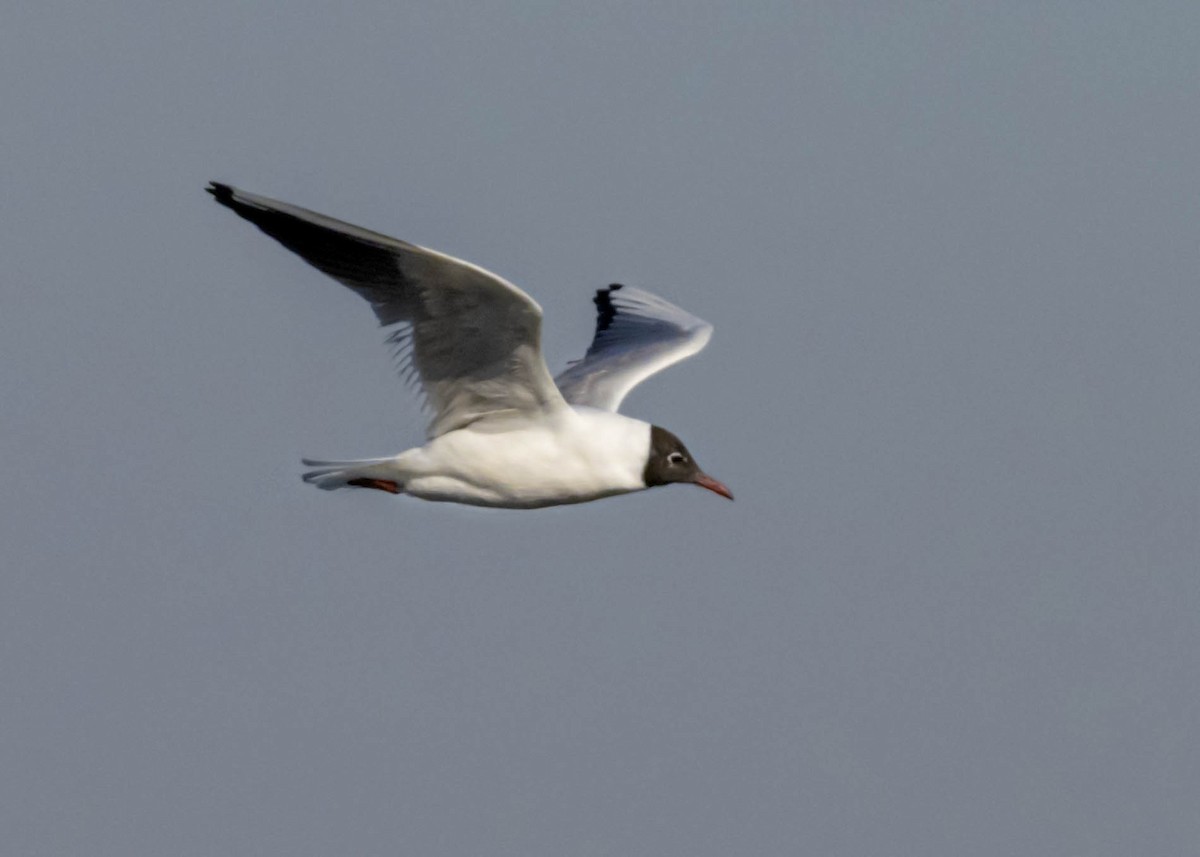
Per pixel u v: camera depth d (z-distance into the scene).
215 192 11.80
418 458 13.12
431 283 11.88
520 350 12.38
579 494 13.22
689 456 13.49
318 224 11.60
